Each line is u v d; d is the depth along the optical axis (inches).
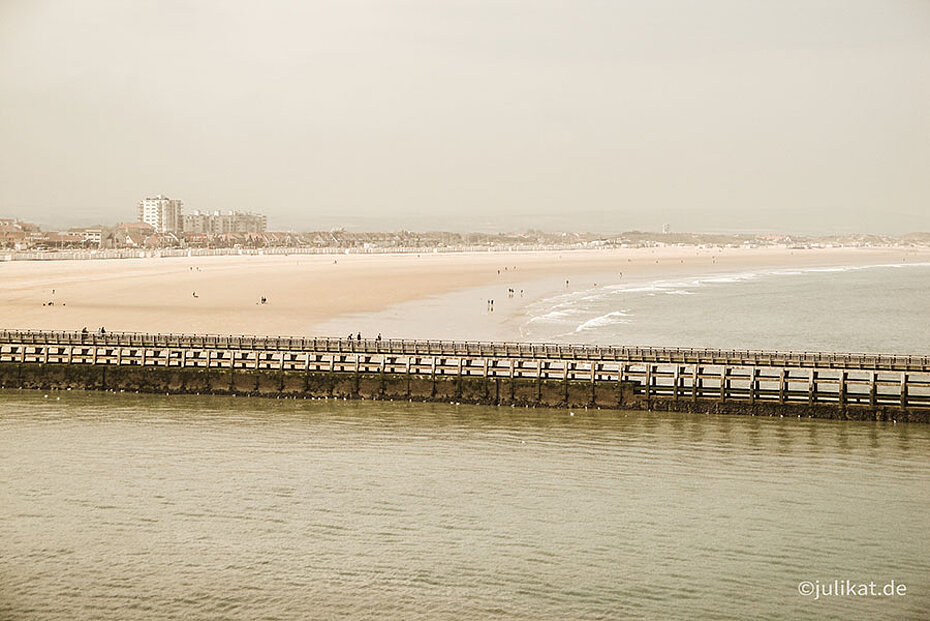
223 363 2938.0
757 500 1920.5
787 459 2209.6
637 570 1589.6
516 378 2748.5
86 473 2052.2
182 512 1818.4
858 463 2180.1
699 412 2672.2
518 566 1596.9
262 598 1477.6
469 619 1424.7
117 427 2459.4
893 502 1916.8
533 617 1432.1
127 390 2915.8
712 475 2080.5
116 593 1487.5
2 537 1686.8
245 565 1587.1
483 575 1561.3
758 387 2728.8
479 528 1753.2
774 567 1611.7
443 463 2150.6
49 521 1764.3
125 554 1622.8
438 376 2787.9
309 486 1975.9
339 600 1475.1
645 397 2699.3
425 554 1636.3
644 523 1788.9
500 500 1903.3
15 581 1514.5
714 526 1777.8
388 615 1432.1
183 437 2362.2
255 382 2871.6
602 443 2335.1
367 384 2824.8
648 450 2276.1
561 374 2908.5
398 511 1835.6
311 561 1604.3
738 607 1472.7
